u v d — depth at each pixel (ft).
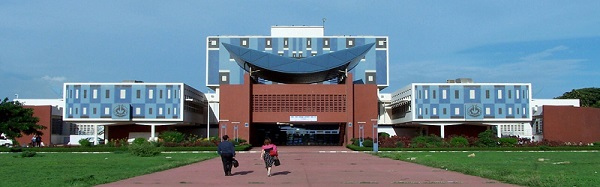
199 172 84.48
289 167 97.50
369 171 86.63
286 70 223.30
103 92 241.35
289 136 285.02
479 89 246.06
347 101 219.82
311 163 111.14
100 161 114.62
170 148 175.63
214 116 290.97
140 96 241.76
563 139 240.53
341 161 119.44
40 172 82.89
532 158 128.26
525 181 63.62
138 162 110.52
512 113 245.24
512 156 139.03
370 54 314.35
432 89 245.65
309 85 223.10
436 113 244.63
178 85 242.17
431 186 62.39
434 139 200.13
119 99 241.14
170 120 240.32
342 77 239.30
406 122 258.98
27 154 139.03
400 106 275.39
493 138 195.21
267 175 76.74
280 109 222.69
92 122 240.94
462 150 179.52
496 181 67.77
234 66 313.94
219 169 91.61
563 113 242.17
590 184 62.08
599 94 382.63
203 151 176.45
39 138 206.90
